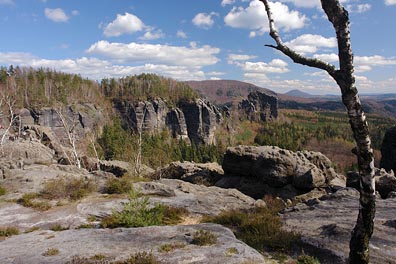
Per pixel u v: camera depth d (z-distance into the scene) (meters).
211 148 147.88
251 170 38.41
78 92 160.50
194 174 44.66
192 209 19.55
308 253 10.91
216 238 10.59
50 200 19.41
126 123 167.00
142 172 50.72
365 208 6.42
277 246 11.57
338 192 20.23
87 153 76.31
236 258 8.99
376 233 12.02
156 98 181.25
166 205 19.20
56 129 128.50
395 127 49.56
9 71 153.50
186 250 9.59
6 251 10.34
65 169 33.09
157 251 9.59
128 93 182.00
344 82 6.25
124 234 11.55
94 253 9.60
